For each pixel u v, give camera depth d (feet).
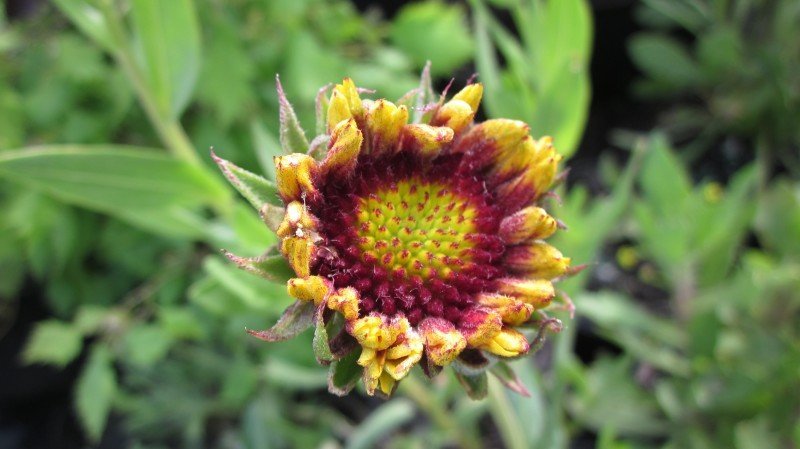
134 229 0.77
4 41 0.74
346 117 0.38
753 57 1.01
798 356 0.65
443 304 0.39
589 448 0.82
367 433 0.66
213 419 0.85
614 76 1.19
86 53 0.72
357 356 0.37
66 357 0.67
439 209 0.41
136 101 0.79
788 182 0.97
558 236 0.57
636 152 0.58
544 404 0.63
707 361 0.70
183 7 0.52
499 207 0.42
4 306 0.90
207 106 0.73
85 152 0.50
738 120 1.03
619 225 0.92
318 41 0.84
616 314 0.69
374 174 0.40
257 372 0.72
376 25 0.95
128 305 0.72
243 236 0.52
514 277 0.40
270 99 0.78
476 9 0.59
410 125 0.40
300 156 0.37
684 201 0.74
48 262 0.79
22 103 0.74
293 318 0.37
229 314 0.68
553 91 0.53
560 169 0.56
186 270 0.77
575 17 0.54
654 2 1.02
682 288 0.76
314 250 0.38
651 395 0.72
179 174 0.53
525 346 0.36
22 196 0.73
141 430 0.79
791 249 0.78
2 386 0.90
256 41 0.79
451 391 0.66
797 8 0.99
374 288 0.39
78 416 0.87
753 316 0.74
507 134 0.41
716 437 0.69
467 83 0.41
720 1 0.99
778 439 0.68
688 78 1.03
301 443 0.75
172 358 0.77
